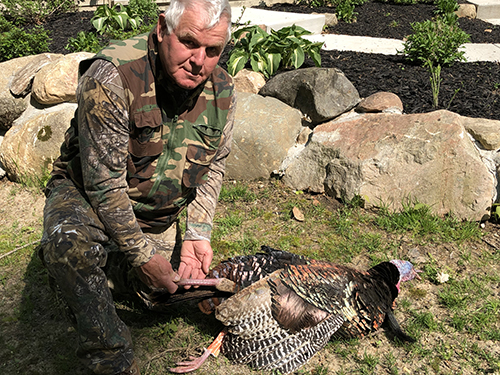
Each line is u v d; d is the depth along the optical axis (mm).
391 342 1457
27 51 3035
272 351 1311
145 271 1142
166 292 1272
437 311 1578
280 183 2275
